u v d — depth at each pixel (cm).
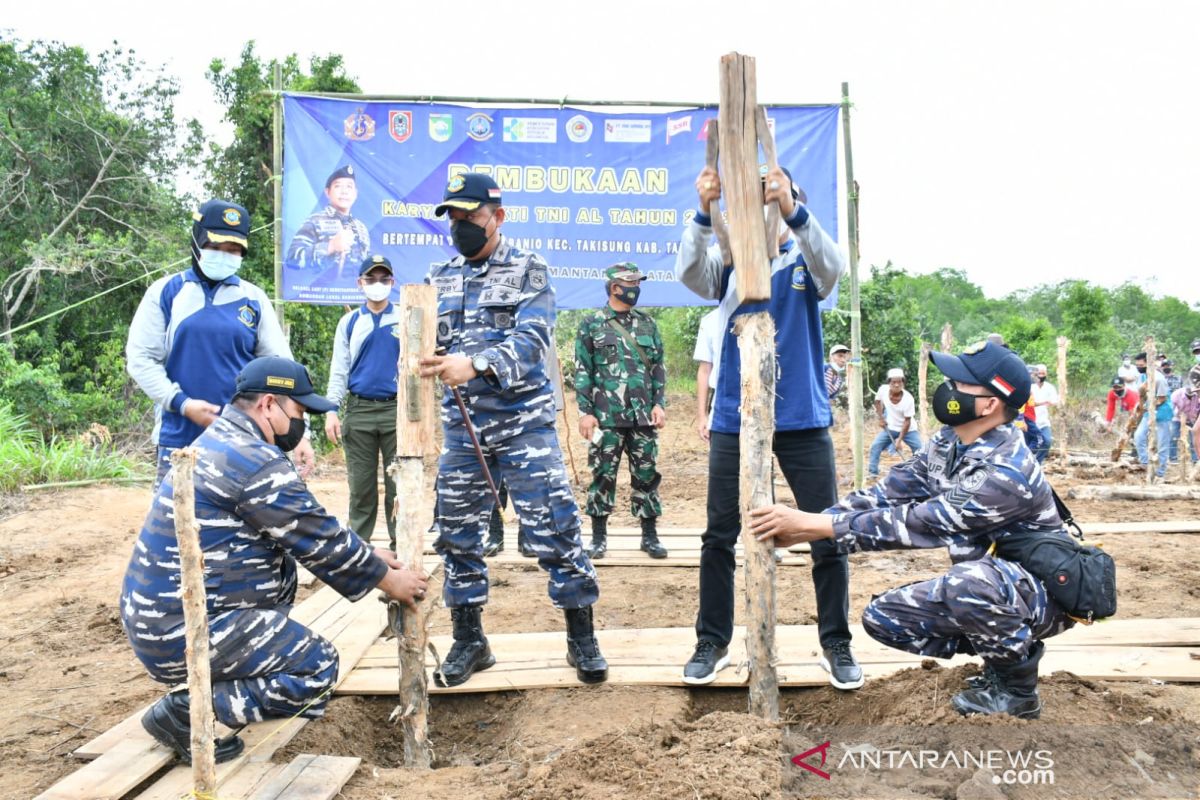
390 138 835
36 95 1781
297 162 827
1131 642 425
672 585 582
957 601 313
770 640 329
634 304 661
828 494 381
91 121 1828
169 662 305
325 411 331
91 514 853
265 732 337
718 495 377
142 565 308
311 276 834
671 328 2503
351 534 314
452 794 290
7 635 502
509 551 674
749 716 318
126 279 1698
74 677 427
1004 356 318
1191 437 1331
